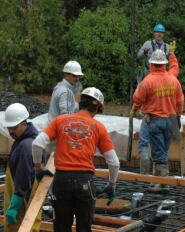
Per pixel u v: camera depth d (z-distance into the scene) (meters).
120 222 6.04
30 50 17.86
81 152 5.02
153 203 7.05
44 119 10.52
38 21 18.03
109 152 5.12
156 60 8.20
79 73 7.71
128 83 17.47
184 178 7.62
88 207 5.04
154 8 18.41
